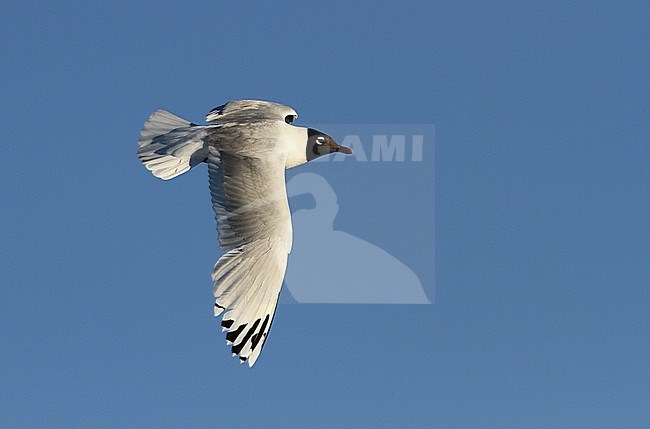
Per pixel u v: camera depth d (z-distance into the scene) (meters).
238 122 12.66
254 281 10.96
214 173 11.84
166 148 12.88
